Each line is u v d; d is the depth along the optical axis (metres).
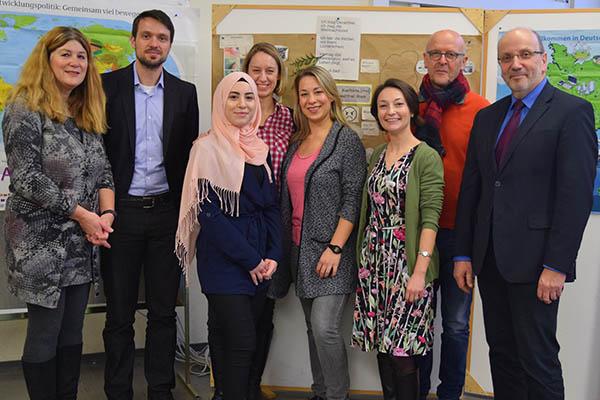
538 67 1.85
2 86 2.57
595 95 2.44
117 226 2.27
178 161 2.37
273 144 2.39
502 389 2.08
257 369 2.48
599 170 2.46
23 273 1.90
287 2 3.14
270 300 2.45
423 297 2.12
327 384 2.33
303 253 2.28
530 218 1.84
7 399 2.62
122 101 2.26
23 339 3.01
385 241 2.15
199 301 3.29
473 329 2.68
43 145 1.91
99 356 3.17
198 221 2.02
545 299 1.81
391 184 2.11
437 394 2.53
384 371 2.25
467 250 2.08
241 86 2.02
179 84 2.39
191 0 3.10
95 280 2.13
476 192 2.07
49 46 1.92
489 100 2.55
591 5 3.39
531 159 1.83
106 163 2.21
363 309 2.24
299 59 2.58
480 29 2.50
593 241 2.52
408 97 2.12
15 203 1.92
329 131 2.31
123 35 2.70
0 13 2.54
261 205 2.10
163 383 2.43
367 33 2.54
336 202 2.27
